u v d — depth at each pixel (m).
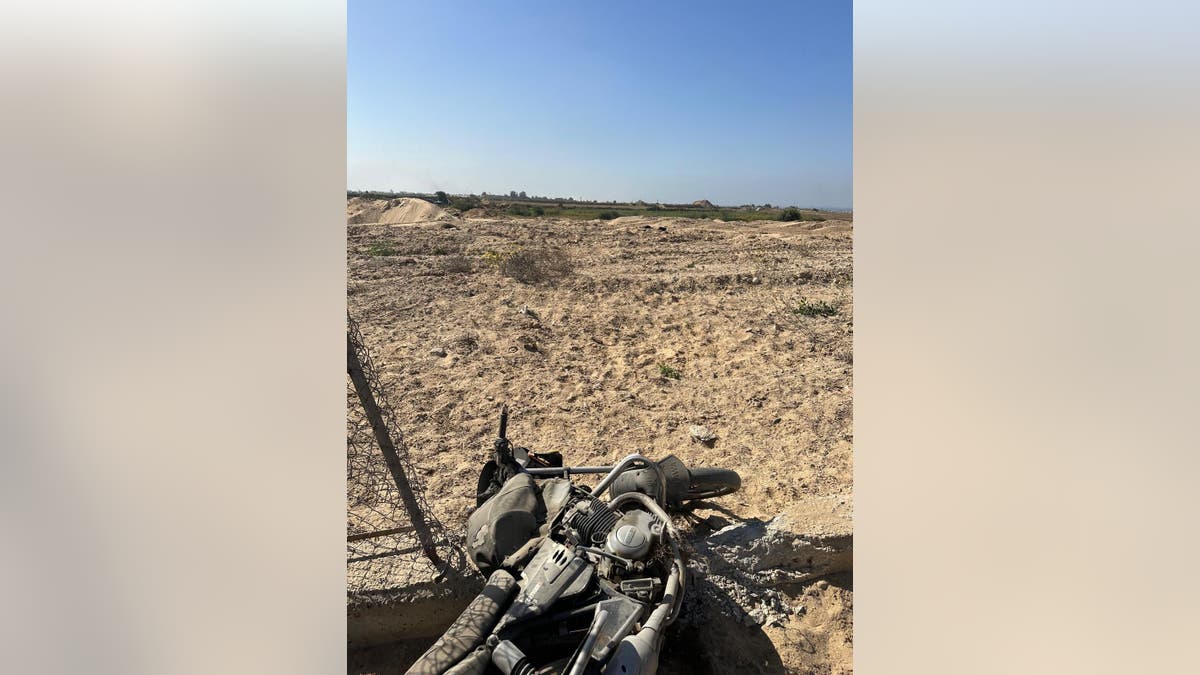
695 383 6.65
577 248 16.11
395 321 8.74
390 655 3.22
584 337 8.20
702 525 4.07
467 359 7.22
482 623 2.45
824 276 11.80
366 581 3.26
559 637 2.44
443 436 5.35
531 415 5.81
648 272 12.50
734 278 11.52
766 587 3.40
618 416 5.81
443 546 3.48
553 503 3.22
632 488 3.40
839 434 5.32
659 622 2.44
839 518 3.69
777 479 4.64
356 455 4.16
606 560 2.69
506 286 11.01
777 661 3.06
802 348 7.68
